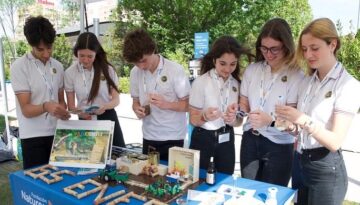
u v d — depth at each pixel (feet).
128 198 5.20
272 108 6.52
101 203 5.08
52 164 6.75
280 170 6.62
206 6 50.90
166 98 7.38
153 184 5.57
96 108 8.11
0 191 11.15
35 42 6.89
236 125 7.32
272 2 50.14
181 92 7.26
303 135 5.40
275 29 5.99
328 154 5.09
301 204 5.90
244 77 7.09
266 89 6.63
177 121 7.53
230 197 5.28
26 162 7.75
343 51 29.96
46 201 5.73
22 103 7.29
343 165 5.20
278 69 6.42
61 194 5.43
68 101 8.70
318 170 5.19
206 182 5.84
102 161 6.58
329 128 5.07
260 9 50.24
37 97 7.54
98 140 6.84
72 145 6.87
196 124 7.09
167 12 52.37
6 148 14.70
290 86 6.36
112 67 9.12
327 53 4.90
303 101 5.59
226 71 6.81
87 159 6.66
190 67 14.20
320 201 5.28
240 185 5.77
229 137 7.30
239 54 6.70
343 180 5.18
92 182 5.85
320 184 5.24
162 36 52.80
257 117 5.90
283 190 5.51
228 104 7.16
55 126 7.84
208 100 7.09
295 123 4.93
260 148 6.72
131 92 7.96
